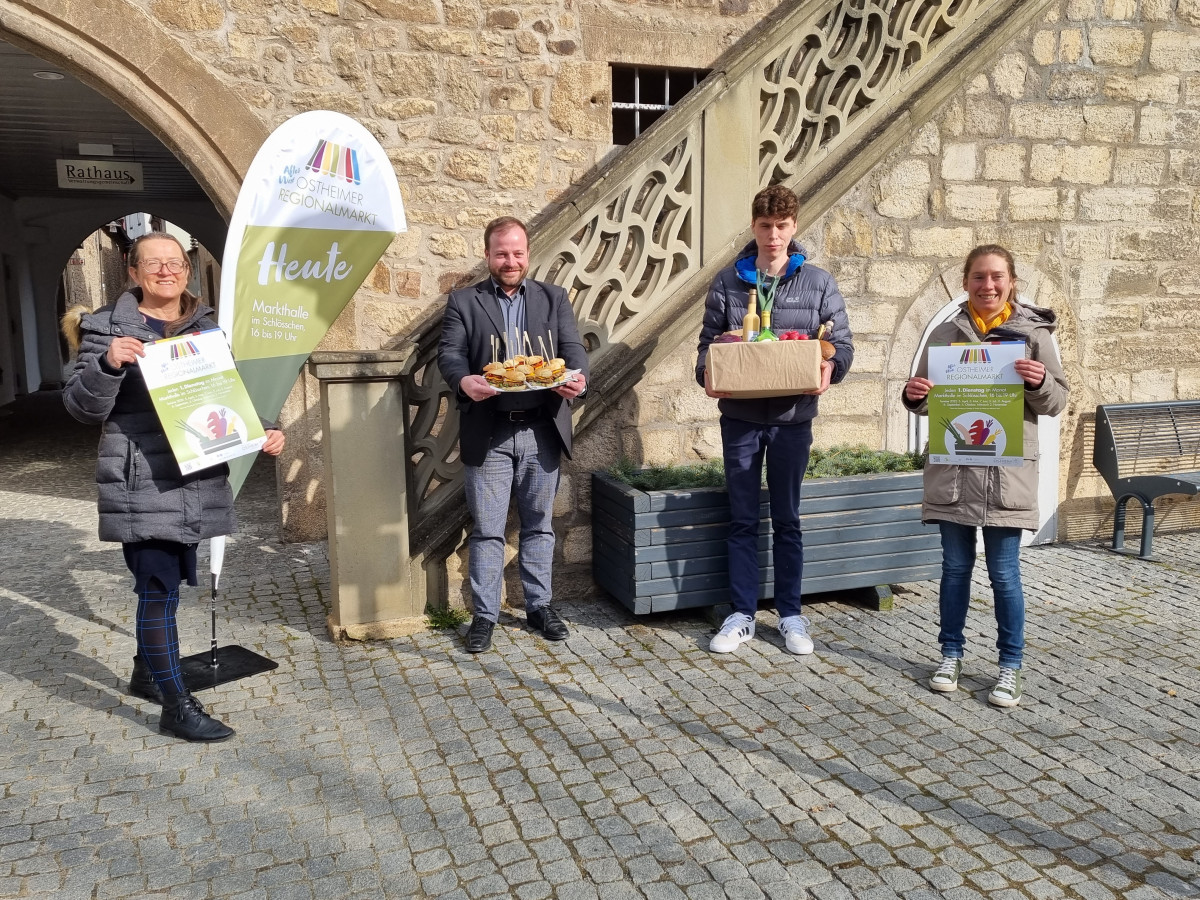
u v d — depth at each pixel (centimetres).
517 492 445
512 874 264
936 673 390
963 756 331
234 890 258
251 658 428
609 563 484
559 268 494
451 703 378
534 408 431
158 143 1023
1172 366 636
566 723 360
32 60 715
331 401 433
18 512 756
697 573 461
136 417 334
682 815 294
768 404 424
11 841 282
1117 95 589
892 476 486
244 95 603
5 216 1581
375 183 423
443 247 659
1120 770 321
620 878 262
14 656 435
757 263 430
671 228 506
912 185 554
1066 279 600
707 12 701
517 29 656
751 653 431
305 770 325
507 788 311
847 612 489
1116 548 608
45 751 340
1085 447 625
